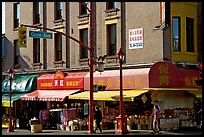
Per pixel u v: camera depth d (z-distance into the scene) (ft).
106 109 110.01
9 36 142.10
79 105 116.37
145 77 98.37
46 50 129.18
